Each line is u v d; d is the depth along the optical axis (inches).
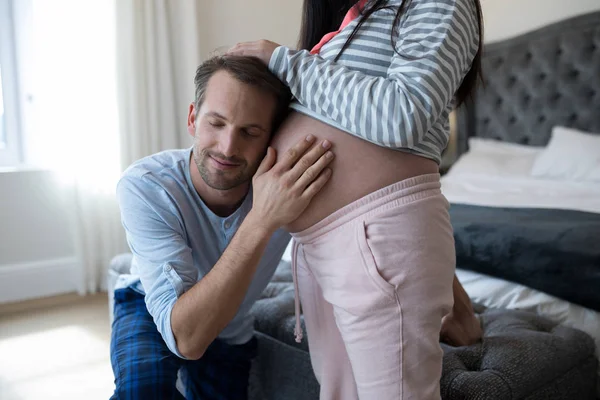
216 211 52.0
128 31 136.3
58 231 138.3
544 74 155.9
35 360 99.6
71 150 133.0
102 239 139.5
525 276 76.2
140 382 48.0
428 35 38.7
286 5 173.2
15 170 131.5
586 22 146.5
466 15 40.6
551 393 53.6
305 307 49.2
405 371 40.0
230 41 162.4
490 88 167.2
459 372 50.4
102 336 110.8
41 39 131.8
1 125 136.4
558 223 87.4
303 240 43.8
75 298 134.9
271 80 42.9
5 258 132.5
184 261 46.6
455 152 175.6
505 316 66.1
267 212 41.5
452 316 57.8
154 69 141.4
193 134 49.1
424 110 36.8
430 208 40.5
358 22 42.2
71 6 131.0
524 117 161.2
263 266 55.6
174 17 146.6
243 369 60.7
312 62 40.4
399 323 39.6
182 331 42.9
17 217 133.0
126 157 139.3
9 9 132.6
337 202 41.1
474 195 126.0
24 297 134.0
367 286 39.6
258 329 65.1
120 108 136.9
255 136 44.1
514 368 51.5
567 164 135.3
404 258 39.2
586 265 71.9
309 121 42.6
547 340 57.2
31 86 135.9
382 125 37.2
